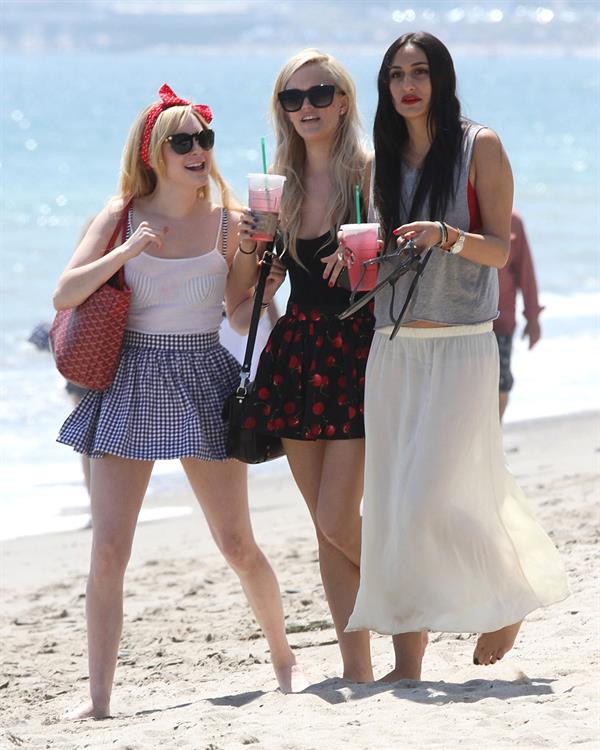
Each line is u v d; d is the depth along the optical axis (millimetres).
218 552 29422
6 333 54188
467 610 16078
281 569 26578
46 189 103312
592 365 49031
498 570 16281
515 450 37344
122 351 17797
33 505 33000
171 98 18062
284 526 30984
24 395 43594
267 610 18219
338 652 20641
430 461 15961
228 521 17859
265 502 33719
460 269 16094
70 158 124688
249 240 17594
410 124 16359
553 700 14961
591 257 79062
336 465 16969
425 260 15523
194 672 20391
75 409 18000
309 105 17141
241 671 20188
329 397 16891
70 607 25609
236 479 17875
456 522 16094
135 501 17484
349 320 17047
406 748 13234
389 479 16484
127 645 22391
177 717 16141
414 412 16266
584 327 56562
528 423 40781
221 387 17875
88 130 156375
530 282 32344
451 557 16172
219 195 18516
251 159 123125
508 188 16109
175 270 17656
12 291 64250
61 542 30562
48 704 19172
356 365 16938
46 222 87312
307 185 17641
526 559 16688
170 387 17453
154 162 17750
